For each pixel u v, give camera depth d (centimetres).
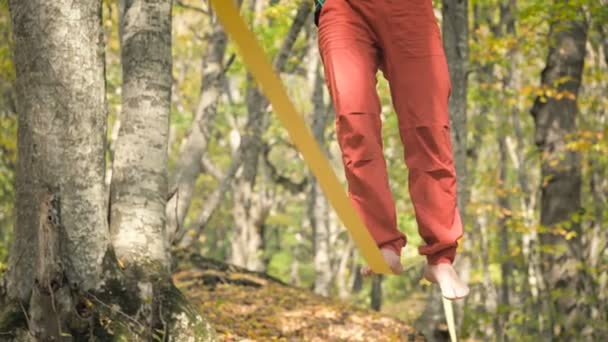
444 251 341
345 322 915
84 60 557
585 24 1528
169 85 671
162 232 646
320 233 2475
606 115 1888
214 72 1299
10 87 1245
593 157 1792
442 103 334
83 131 561
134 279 600
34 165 557
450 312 340
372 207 329
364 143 327
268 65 243
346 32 330
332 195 268
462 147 1173
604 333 1557
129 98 659
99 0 568
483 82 1972
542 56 1962
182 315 611
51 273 551
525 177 2125
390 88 338
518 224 1547
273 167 2858
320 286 2469
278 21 1744
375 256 298
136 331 580
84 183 564
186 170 1226
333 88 329
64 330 561
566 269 1535
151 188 644
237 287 1062
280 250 4053
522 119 2438
